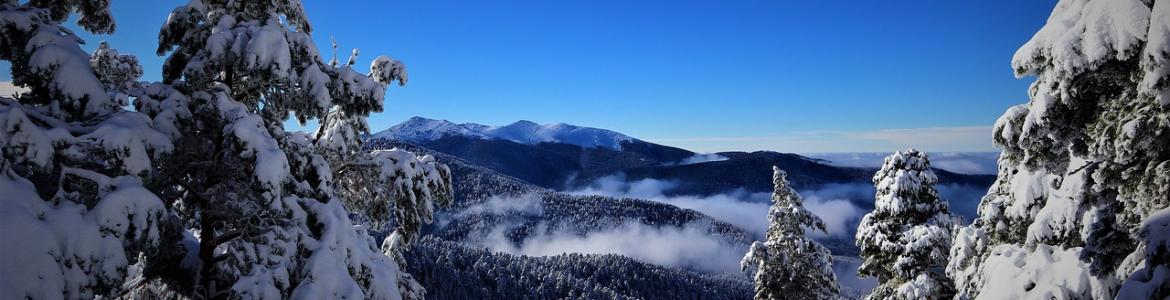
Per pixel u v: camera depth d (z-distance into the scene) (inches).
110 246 234.5
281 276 281.9
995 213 366.6
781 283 858.8
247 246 291.1
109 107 273.3
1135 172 256.8
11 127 226.5
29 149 229.1
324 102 319.9
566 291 5915.4
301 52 331.3
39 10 273.6
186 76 303.3
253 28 312.7
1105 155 247.0
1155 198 245.3
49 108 267.6
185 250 351.3
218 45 298.0
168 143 280.1
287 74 307.7
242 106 308.8
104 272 231.8
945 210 620.7
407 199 376.5
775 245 864.3
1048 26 250.8
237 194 308.2
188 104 312.7
